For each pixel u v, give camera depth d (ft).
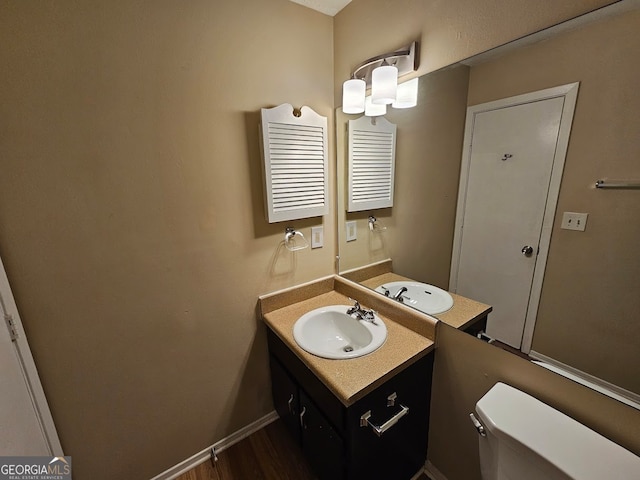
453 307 3.78
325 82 4.89
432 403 4.26
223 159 4.09
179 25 3.50
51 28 2.85
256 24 4.05
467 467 3.98
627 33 2.15
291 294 5.11
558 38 2.52
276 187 4.34
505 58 2.90
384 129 4.34
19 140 2.87
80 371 3.59
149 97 3.44
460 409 3.88
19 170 2.91
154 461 4.40
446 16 3.33
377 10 4.09
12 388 2.88
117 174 3.41
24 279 3.09
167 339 4.14
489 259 3.36
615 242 2.42
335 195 5.32
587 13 2.33
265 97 4.29
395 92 3.75
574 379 2.76
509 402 2.92
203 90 3.78
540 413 2.78
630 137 2.23
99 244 3.44
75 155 3.15
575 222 2.63
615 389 2.54
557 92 2.59
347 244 5.33
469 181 3.44
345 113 4.83
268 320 4.66
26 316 3.15
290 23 4.35
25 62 2.79
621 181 2.32
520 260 3.09
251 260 4.64
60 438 3.58
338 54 4.83
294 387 4.39
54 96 2.96
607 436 2.60
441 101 3.55
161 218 3.77
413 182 4.10
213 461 4.82
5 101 2.76
